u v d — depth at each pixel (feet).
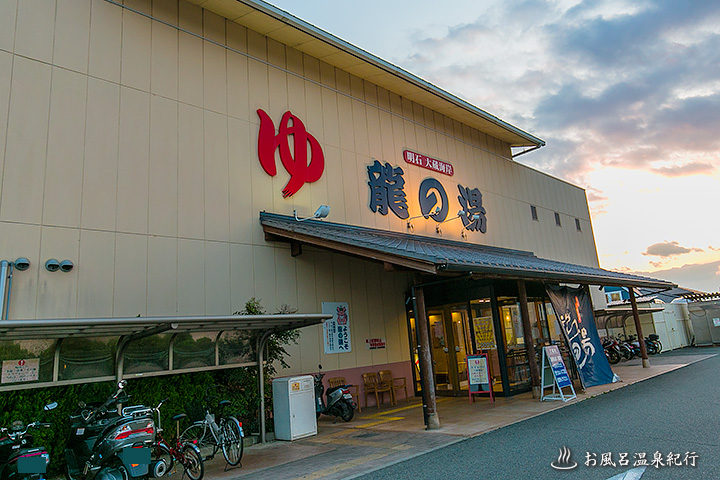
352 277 37.52
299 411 26.58
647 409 26.50
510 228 56.03
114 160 26.37
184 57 30.48
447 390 39.47
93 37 26.76
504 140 59.36
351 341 36.14
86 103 25.88
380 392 37.06
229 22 33.37
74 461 18.80
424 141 47.32
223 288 29.60
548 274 31.91
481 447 20.94
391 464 19.33
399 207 42.47
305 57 37.88
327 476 18.38
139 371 22.00
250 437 25.58
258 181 32.81
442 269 23.79
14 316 21.86
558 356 33.76
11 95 23.52
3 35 23.79
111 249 25.44
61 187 24.31
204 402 24.30
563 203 68.39
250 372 26.91
